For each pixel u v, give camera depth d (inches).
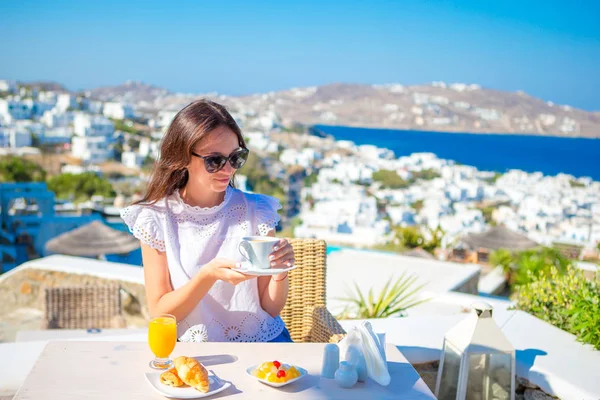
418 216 2422.5
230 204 73.0
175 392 45.2
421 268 346.9
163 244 68.2
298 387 48.6
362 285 313.0
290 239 84.8
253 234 72.7
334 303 248.1
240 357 54.5
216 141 66.4
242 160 67.8
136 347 55.4
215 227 70.6
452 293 250.7
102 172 2987.2
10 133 3422.7
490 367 65.8
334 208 2388.0
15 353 73.4
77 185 2544.3
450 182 3358.8
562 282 94.9
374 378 50.3
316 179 3191.4
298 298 84.5
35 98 5339.6
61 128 4042.8
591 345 77.4
